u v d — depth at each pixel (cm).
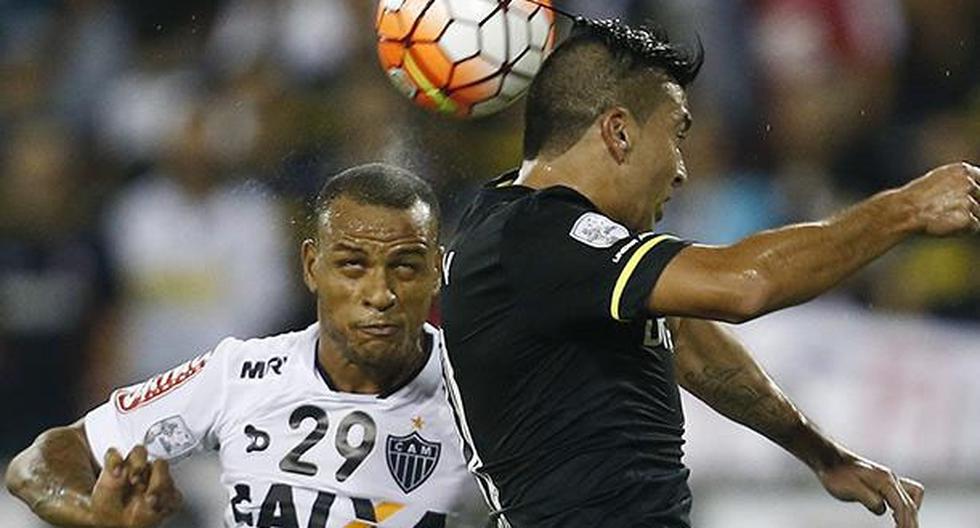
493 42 1617
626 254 1385
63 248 3353
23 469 1714
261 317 3306
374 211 1623
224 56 3728
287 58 3606
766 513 2895
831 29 3612
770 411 1734
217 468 2823
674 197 3319
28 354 3284
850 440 2992
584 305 1402
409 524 1692
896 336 3027
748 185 3406
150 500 1588
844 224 1340
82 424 1762
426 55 1625
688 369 1731
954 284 3153
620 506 1470
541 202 1455
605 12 3528
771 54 3584
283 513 1678
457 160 3266
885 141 3538
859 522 2878
